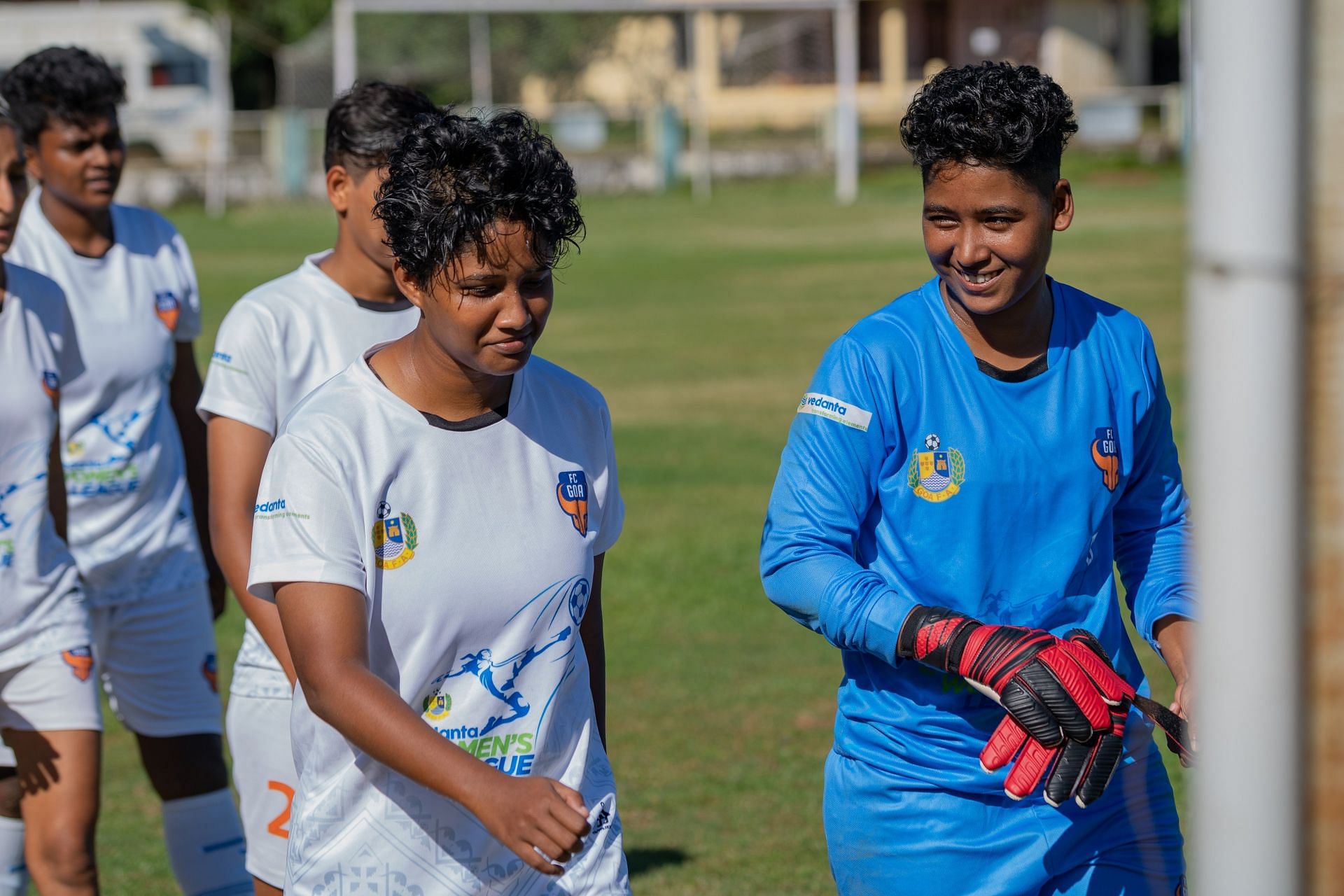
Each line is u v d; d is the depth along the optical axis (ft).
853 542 14.90
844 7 187.01
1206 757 6.20
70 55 23.99
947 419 14.73
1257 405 5.90
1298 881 6.07
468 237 12.23
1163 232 136.77
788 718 32.42
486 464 13.52
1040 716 13.53
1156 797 15.21
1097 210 159.63
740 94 221.87
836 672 35.68
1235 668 6.03
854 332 15.12
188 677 23.71
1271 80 5.77
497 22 207.82
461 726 13.53
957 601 14.83
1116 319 15.51
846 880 15.70
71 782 19.90
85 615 20.63
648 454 59.41
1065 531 14.85
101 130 23.85
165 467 24.38
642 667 36.04
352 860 13.55
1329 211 5.82
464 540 13.32
